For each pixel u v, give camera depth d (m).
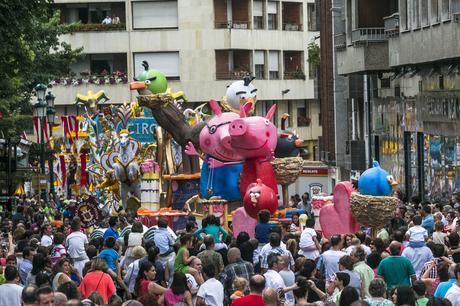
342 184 44.97
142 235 38.03
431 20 64.62
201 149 57.31
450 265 29.91
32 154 89.06
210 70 129.62
